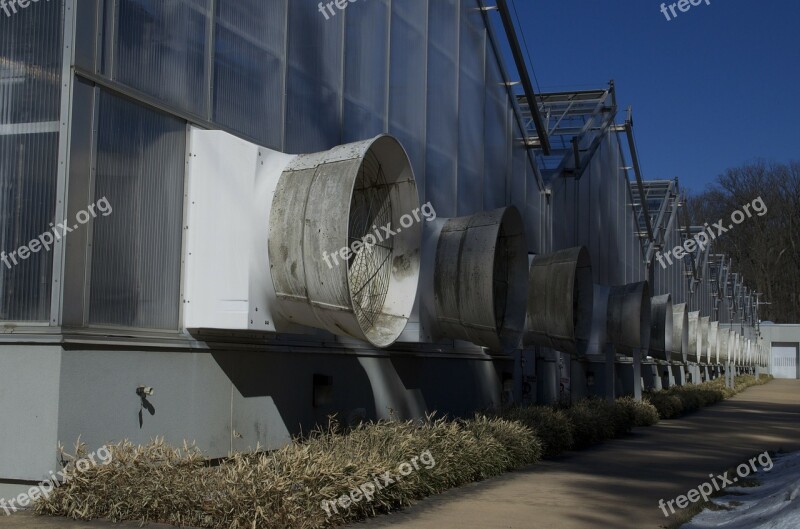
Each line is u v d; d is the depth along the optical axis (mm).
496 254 14406
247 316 8875
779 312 92688
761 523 7801
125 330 8188
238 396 9570
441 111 16000
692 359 37844
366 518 8102
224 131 9492
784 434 20016
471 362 16953
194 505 7090
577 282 18312
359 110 12914
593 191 27531
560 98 26953
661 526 8383
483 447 11500
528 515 8688
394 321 10906
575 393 24688
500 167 19125
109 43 8125
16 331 7539
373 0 13477
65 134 7652
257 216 9172
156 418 8398
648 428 21203
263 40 10484
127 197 8328
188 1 9188
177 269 8984
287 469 7582
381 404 13008
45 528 6758
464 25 17266
